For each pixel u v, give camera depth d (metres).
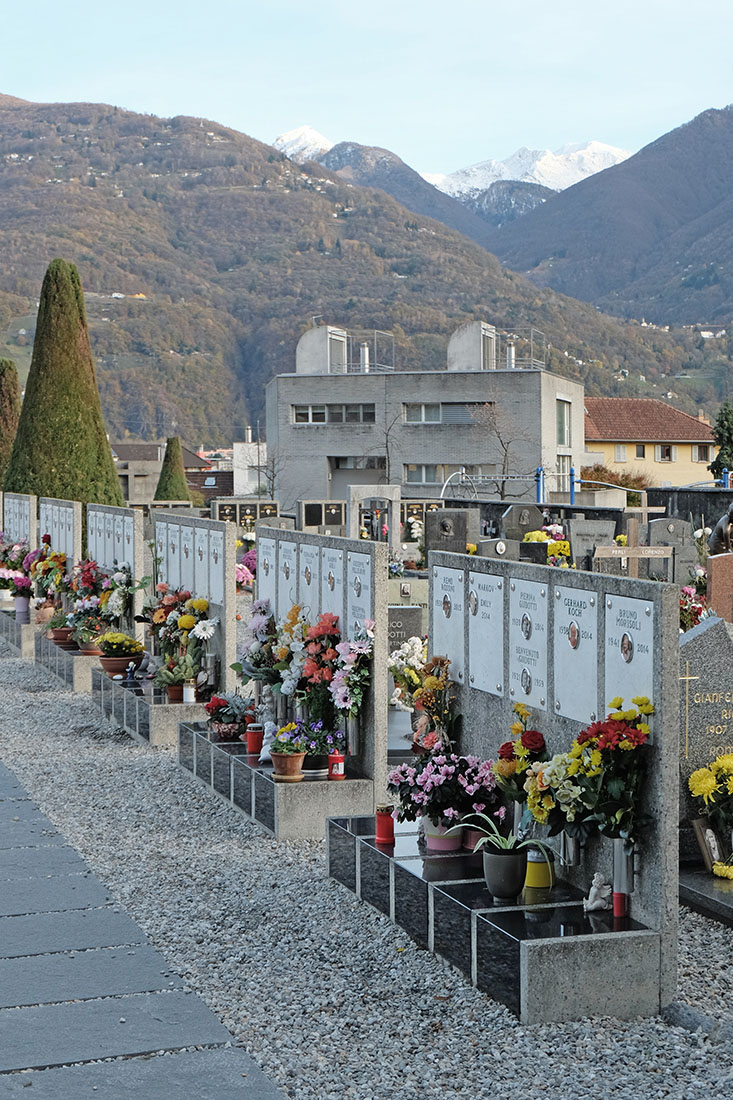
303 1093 5.36
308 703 10.38
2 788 11.26
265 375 178.12
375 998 6.43
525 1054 5.78
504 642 7.93
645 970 6.29
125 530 17.83
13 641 21.42
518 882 6.87
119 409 160.12
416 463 69.31
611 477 74.69
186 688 13.43
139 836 9.72
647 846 6.40
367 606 10.00
